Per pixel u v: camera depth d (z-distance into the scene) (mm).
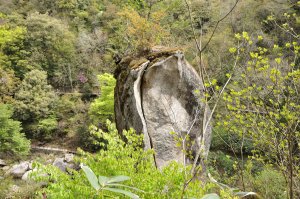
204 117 1736
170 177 2295
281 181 4742
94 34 21969
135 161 2607
